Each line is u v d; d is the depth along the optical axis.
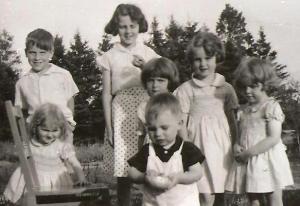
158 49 7.20
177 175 3.49
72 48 9.05
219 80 4.53
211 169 4.31
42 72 5.59
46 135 4.81
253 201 4.25
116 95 4.92
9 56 8.94
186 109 4.46
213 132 4.38
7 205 5.35
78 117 8.82
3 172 7.14
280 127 4.22
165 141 3.60
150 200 3.64
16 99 5.66
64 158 4.89
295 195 5.47
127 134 4.77
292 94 7.57
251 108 4.33
